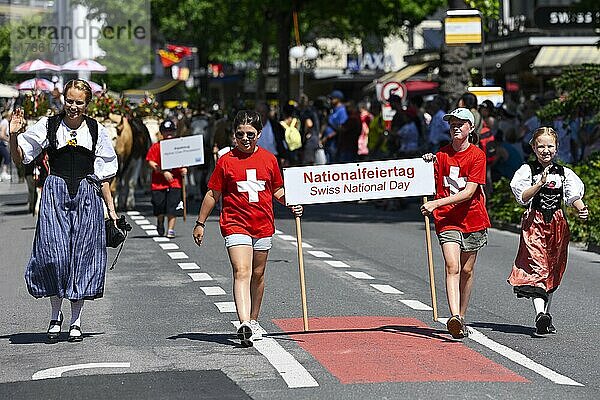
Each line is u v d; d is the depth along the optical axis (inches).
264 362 864.9
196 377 816.3
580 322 1054.4
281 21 3927.2
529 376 821.2
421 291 1246.9
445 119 978.7
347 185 973.2
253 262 944.3
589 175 1909.4
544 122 2114.9
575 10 3282.5
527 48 3346.5
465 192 964.6
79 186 936.3
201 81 5757.9
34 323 1063.0
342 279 1333.7
